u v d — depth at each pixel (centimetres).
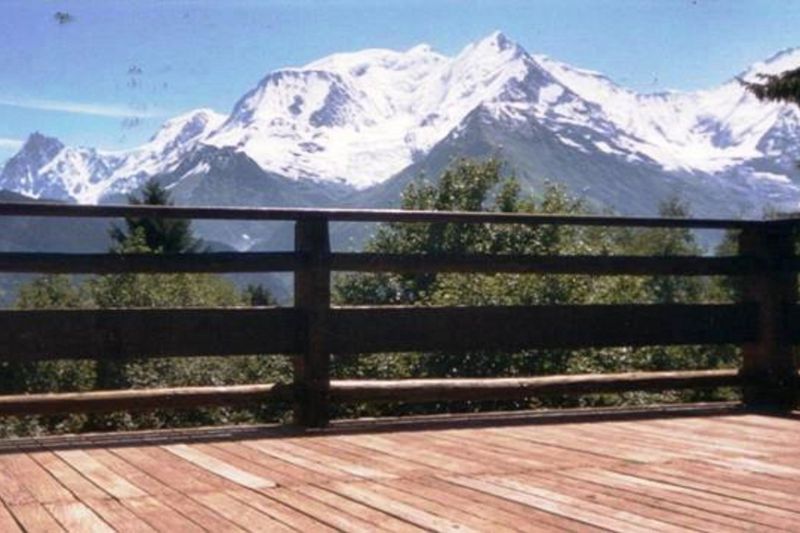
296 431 518
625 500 342
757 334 631
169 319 508
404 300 1631
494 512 324
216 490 362
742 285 642
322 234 538
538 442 479
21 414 481
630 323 601
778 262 626
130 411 505
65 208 479
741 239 643
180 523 311
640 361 1061
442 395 557
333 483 375
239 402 521
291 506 335
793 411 602
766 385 623
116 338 498
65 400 489
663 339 609
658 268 603
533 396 576
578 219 577
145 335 504
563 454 441
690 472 396
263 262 525
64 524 311
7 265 480
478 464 415
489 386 566
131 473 398
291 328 534
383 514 322
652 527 303
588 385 589
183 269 509
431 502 340
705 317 619
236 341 521
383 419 555
